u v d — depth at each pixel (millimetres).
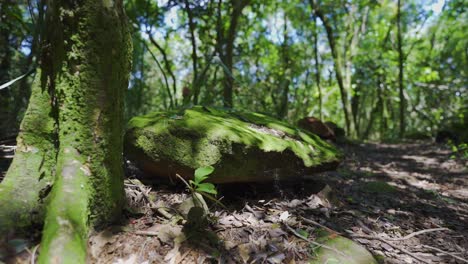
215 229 2279
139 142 2613
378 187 4281
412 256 2354
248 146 2566
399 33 14328
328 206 3078
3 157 3254
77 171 1975
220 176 2559
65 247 1637
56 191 1888
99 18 2002
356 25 16109
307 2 15266
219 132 2523
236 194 2941
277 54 14570
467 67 16938
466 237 2895
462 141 9992
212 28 8375
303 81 18219
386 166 6629
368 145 10430
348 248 2232
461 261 2406
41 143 2188
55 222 1727
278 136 3080
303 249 2188
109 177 2123
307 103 17188
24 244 1811
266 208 2744
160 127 2590
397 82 18188
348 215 2934
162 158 2543
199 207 2180
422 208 3658
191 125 2582
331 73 18531
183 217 2260
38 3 2203
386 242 2488
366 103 21562
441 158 7758
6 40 5301
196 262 1947
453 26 15875
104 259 1871
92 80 2035
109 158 2119
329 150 3326
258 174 2715
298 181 3375
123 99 2260
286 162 2836
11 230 1851
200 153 2475
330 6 14711
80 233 1770
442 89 17656
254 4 10320
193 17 7586
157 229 2141
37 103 2197
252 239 2221
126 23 2232
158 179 2977
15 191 2037
